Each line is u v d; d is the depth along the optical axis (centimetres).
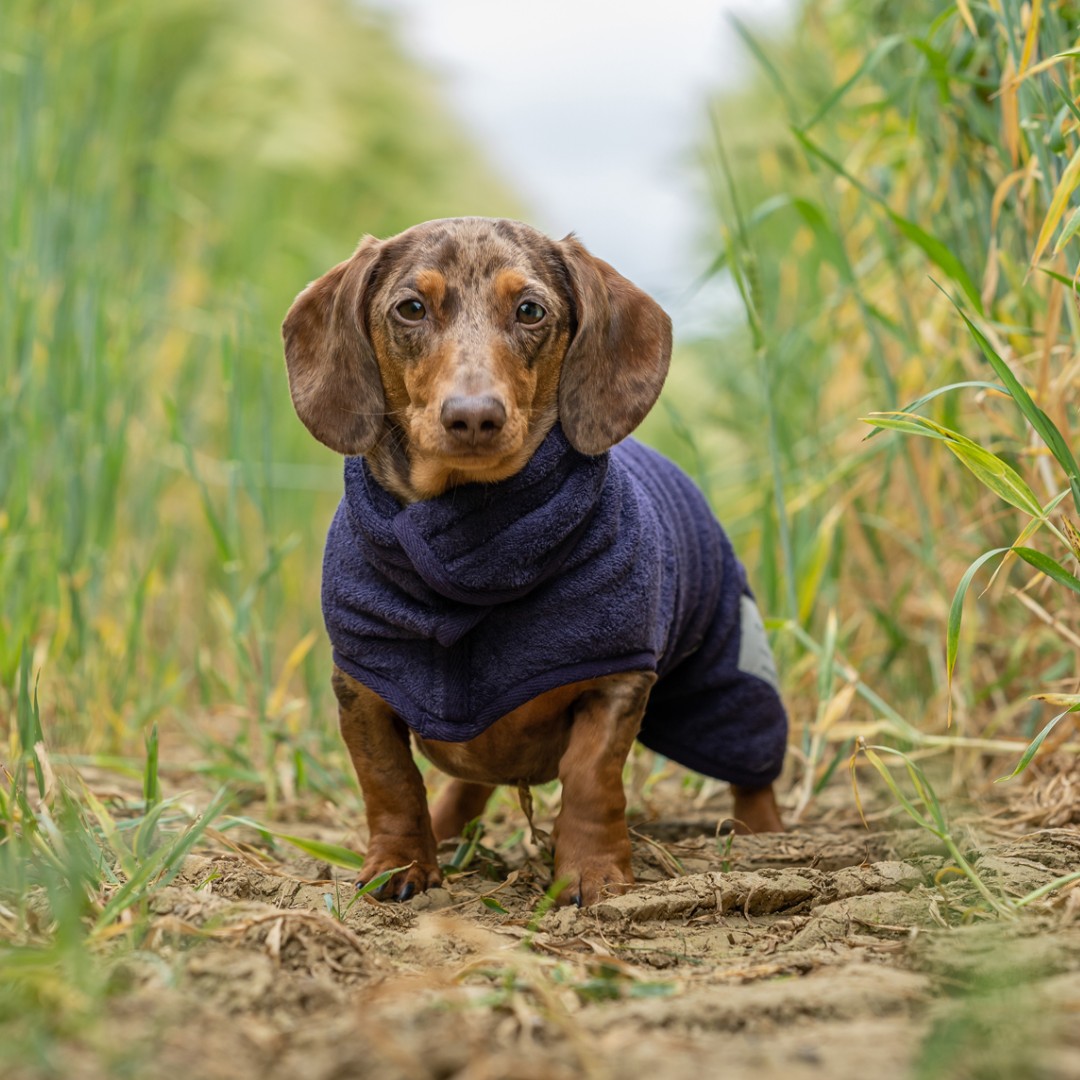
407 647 344
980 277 485
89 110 693
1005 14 420
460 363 327
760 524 626
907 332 527
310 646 539
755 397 706
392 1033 213
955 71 484
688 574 394
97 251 661
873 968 250
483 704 340
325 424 355
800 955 268
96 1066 194
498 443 317
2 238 609
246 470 561
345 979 254
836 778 529
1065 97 365
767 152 714
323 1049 208
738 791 438
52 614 562
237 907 277
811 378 633
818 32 630
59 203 633
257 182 934
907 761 343
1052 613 468
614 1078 194
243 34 941
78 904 272
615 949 280
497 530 330
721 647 418
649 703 427
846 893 326
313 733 543
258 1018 227
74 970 226
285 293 909
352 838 428
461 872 379
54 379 591
